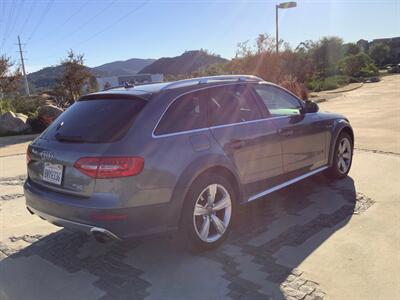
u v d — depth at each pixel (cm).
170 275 351
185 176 357
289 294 312
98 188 330
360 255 369
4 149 1146
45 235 455
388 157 751
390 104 1850
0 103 1877
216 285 331
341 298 305
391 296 305
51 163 369
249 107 449
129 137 338
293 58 2978
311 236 414
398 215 459
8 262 391
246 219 467
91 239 435
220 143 395
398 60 9175
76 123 378
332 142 573
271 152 456
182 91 387
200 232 378
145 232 342
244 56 2498
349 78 4553
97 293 329
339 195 537
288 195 545
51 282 350
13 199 600
